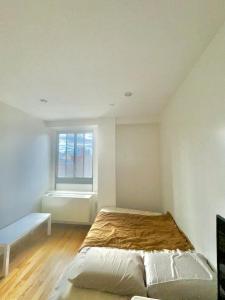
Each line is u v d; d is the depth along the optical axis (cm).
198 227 166
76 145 406
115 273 125
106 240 202
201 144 156
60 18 113
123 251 158
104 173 354
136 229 236
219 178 127
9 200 274
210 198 141
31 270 215
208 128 142
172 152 257
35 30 123
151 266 141
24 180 312
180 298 112
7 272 207
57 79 198
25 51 147
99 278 122
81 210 350
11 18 113
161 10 108
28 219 292
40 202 361
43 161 375
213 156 135
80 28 122
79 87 219
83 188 398
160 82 206
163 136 321
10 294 175
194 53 152
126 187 375
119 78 196
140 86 217
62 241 296
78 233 330
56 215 355
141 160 374
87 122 374
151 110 319
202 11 109
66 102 273
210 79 138
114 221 267
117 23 118
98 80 201
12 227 257
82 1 101
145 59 160
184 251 172
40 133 365
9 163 276
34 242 292
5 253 206
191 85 178
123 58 158
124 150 380
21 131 307
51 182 406
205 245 151
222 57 120
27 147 323
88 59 159
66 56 154
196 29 124
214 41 130
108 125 361
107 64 168
